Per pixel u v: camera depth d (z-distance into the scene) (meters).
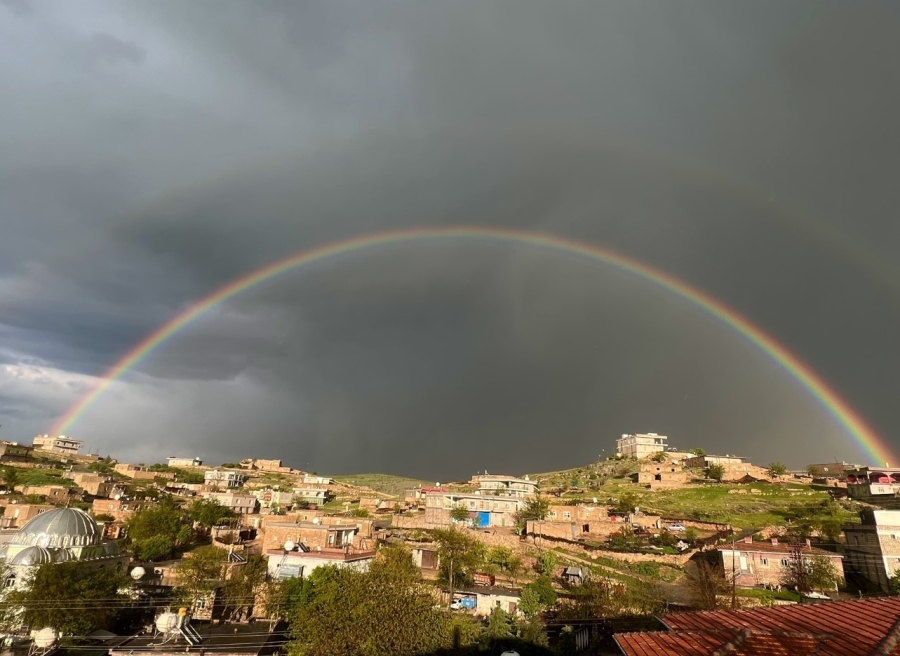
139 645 44.81
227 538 101.88
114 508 119.69
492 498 141.12
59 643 47.09
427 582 69.94
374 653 38.22
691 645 18.33
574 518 122.12
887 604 18.94
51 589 51.22
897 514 76.69
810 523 99.62
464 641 45.00
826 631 17.48
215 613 59.38
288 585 56.50
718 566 76.94
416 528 117.62
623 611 63.81
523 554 92.81
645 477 182.12
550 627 58.31
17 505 104.69
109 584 56.25
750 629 18.36
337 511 149.50
